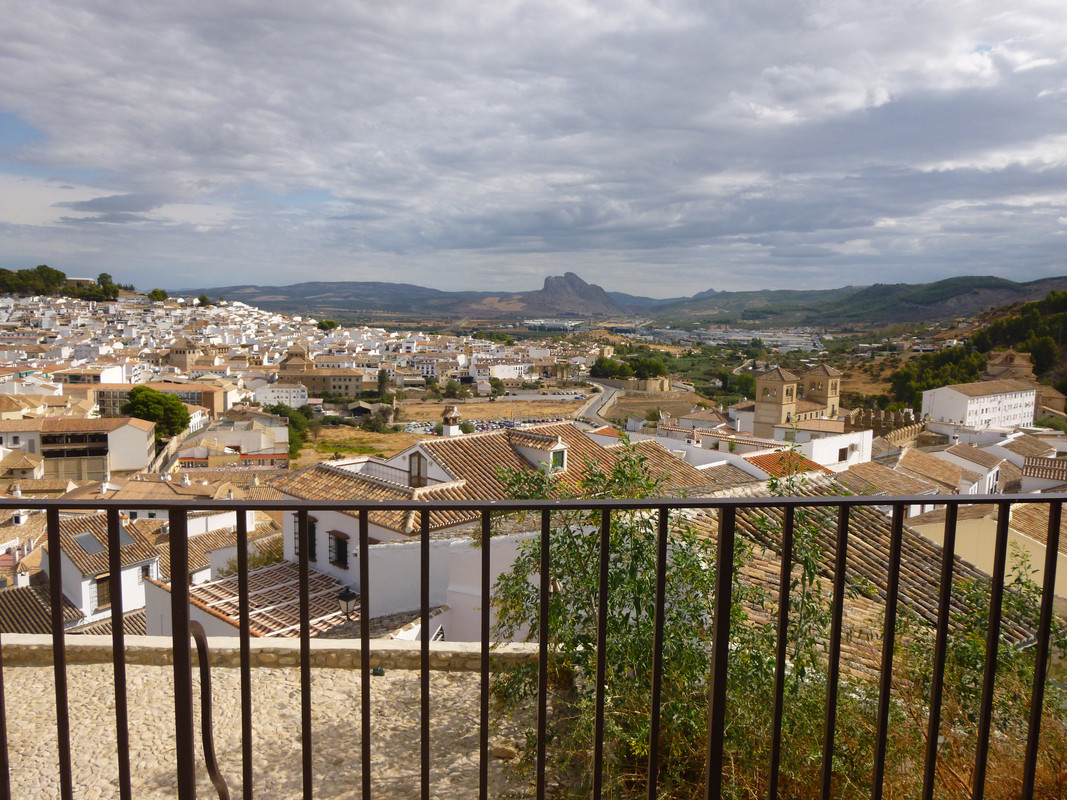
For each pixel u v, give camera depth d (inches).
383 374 5654.5
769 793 110.3
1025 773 113.5
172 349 5418.3
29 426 2635.3
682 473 748.6
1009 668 212.7
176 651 101.4
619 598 207.3
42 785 167.9
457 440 720.3
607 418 4719.5
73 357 4842.5
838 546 103.6
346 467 735.7
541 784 114.7
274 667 234.2
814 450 1043.9
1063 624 261.3
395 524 564.4
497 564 420.5
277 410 4244.6
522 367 6845.5
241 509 100.3
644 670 189.8
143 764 177.5
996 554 104.3
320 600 553.6
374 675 230.1
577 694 210.1
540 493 266.8
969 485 1146.0
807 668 209.0
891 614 104.6
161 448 3282.5
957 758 171.0
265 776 175.2
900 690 204.1
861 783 166.1
